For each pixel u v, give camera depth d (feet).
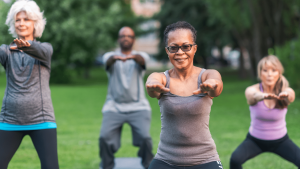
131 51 15.15
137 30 94.32
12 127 9.14
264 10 46.60
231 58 164.86
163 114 7.57
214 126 25.45
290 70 38.04
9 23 9.92
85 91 56.54
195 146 7.43
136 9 152.87
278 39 45.32
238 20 52.06
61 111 34.50
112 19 74.28
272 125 10.96
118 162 16.34
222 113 31.63
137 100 14.49
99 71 123.54
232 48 83.41
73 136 23.12
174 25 7.45
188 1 76.54
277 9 44.42
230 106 36.22
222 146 19.47
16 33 10.02
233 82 70.49
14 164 16.37
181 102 7.34
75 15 69.15
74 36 68.69
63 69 74.95
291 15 43.42
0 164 8.95
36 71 9.33
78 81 82.84
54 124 9.46
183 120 7.36
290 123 25.32
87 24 69.72
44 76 9.48
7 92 9.32
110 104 14.52
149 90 7.00
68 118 30.42
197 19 75.82
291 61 37.91
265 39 48.06
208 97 7.41
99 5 81.92
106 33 77.10
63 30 66.18
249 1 46.75
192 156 7.42
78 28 67.26
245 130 23.94
